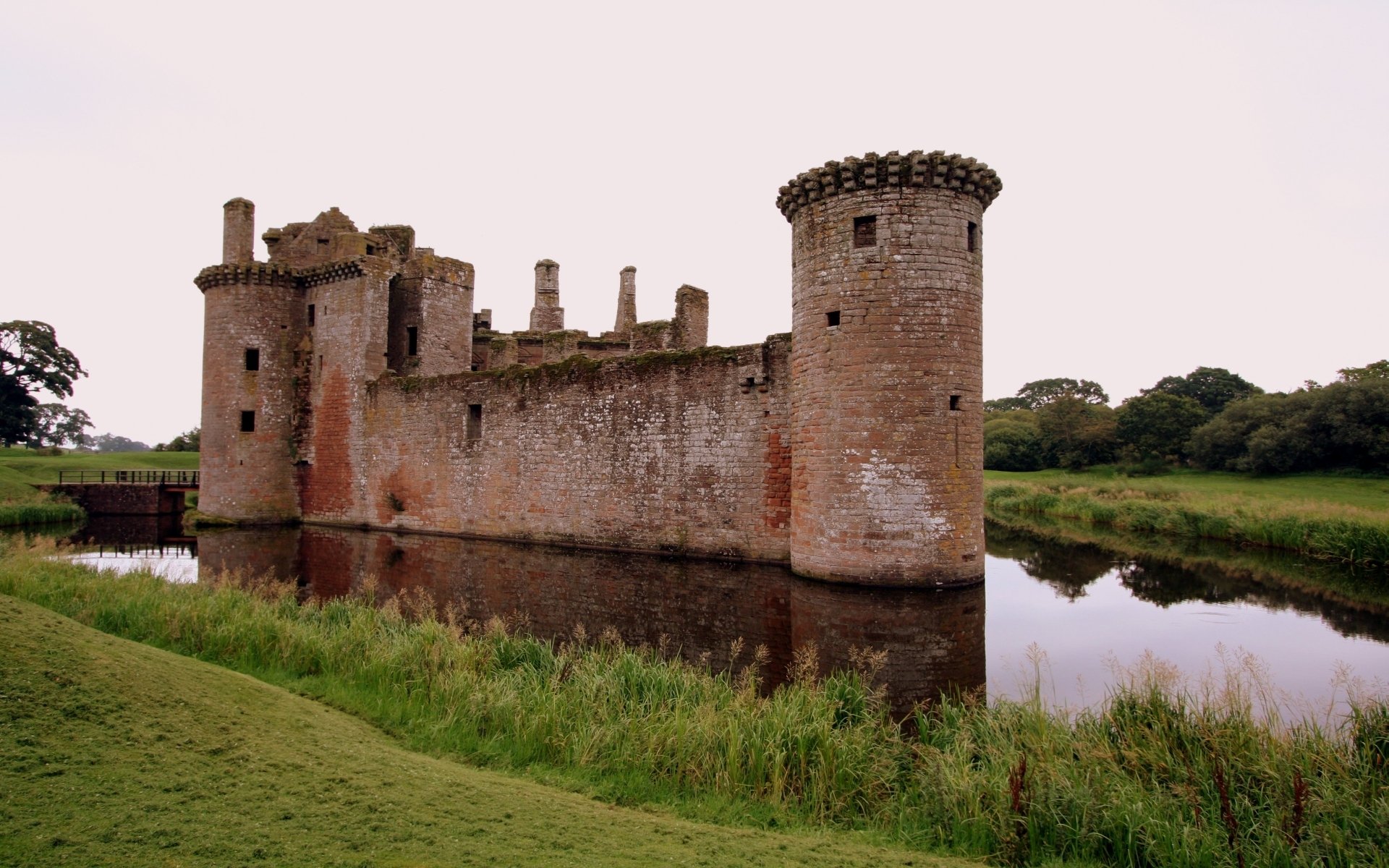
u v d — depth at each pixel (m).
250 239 33.75
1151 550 25.67
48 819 5.04
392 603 14.23
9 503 36.09
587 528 25.52
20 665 6.76
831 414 17.94
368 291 31.67
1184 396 84.88
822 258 18.28
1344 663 11.96
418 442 30.11
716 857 5.64
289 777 6.14
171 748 6.26
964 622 14.63
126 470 51.56
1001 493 48.06
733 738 7.76
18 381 64.00
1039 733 8.02
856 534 17.47
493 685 9.44
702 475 22.97
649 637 13.85
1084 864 6.26
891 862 5.91
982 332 18.41
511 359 35.88
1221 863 6.09
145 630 11.96
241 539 27.97
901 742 8.63
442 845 5.32
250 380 32.56
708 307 31.45
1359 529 22.98
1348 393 50.75
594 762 7.76
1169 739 8.08
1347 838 6.25
